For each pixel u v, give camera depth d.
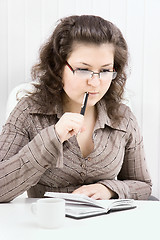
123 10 2.16
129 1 2.16
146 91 2.20
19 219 1.02
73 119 1.15
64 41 1.27
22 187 1.19
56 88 1.37
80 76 1.23
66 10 2.13
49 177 1.37
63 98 1.43
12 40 2.11
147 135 2.21
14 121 1.37
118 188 1.36
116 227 0.95
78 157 1.35
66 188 1.39
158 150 2.21
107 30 1.25
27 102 1.41
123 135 1.46
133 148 1.51
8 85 2.12
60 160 1.15
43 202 0.99
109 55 1.25
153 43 2.19
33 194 1.46
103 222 1.00
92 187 1.32
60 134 1.15
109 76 1.26
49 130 1.15
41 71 1.43
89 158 1.36
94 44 1.22
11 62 2.11
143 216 1.06
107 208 1.09
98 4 2.14
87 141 1.40
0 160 1.30
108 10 2.15
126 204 1.14
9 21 2.10
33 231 0.91
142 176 1.55
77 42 1.24
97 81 1.23
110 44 1.25
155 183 2.22
